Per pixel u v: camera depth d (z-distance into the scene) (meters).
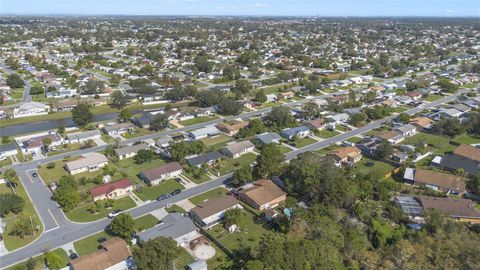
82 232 81.75
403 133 140.00
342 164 116.88
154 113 160.62
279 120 148.25
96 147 127.94
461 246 75.81
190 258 73.75
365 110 165.88
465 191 99.44
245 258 72.12
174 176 108.38
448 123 142.50
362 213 85.62
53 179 104.88
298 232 77.81
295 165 97.94
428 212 84.81
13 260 72.31
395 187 100.62
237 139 137.75
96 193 93.88
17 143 129.38
